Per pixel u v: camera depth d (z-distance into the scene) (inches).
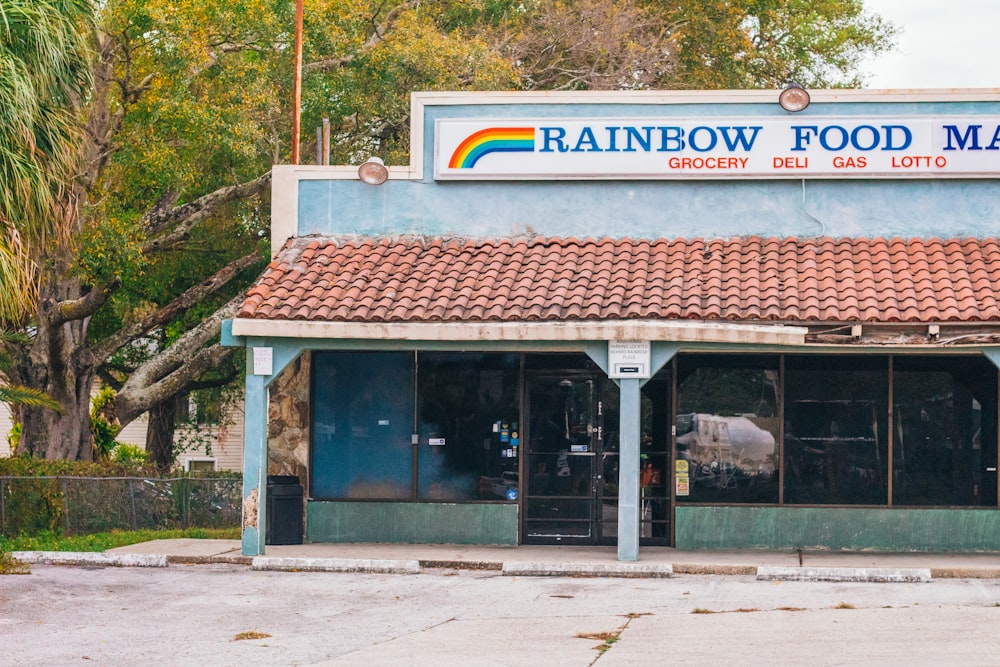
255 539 676.7
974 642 426.3
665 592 572.7
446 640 447.8
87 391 1189.1
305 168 769.6
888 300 656.4
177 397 1493.6
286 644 442.0
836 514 714.8
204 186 1256.8
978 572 622.2
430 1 1475.1
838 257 713.6
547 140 752.3
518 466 739.4
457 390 746.2
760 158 737.6
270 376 678.5
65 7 684.7
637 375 652.1
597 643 438.3
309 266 732.7
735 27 1785.2
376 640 450.3
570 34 1601.9
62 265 1103.0
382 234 764.6
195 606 530.6
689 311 657.0
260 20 1120.8
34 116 658.8
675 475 727.7
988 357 645.9
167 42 1067.3
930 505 712.4
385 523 741.9
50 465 932.0
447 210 762.2
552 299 679.1
